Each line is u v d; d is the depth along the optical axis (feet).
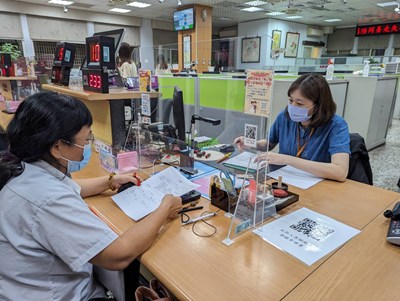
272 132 5.81
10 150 2.51
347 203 3.69
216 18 33.81
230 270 2.43
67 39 28.07
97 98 5.00
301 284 2.27
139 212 3.41
